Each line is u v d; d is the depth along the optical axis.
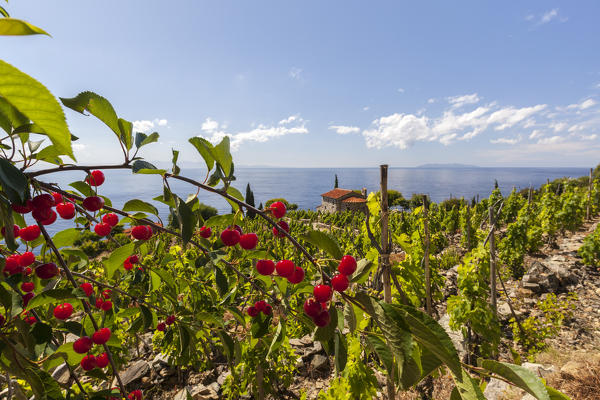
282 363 4.99
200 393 5.07
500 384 4.43
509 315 7.54
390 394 3.70
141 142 1.02
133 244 1.37
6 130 0.78
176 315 1.82
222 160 1.09
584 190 19.03
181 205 0.99
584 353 5.21
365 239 5.41
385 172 4.06
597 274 9.45
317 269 1.04
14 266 1.14
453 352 0.85
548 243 13.99
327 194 63.56
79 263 1.66
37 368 1.04
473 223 18.89
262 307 1.59
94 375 1.39
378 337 1.01
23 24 0.41
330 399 4.00
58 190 0.99
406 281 6.12
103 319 1.71
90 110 0.93
